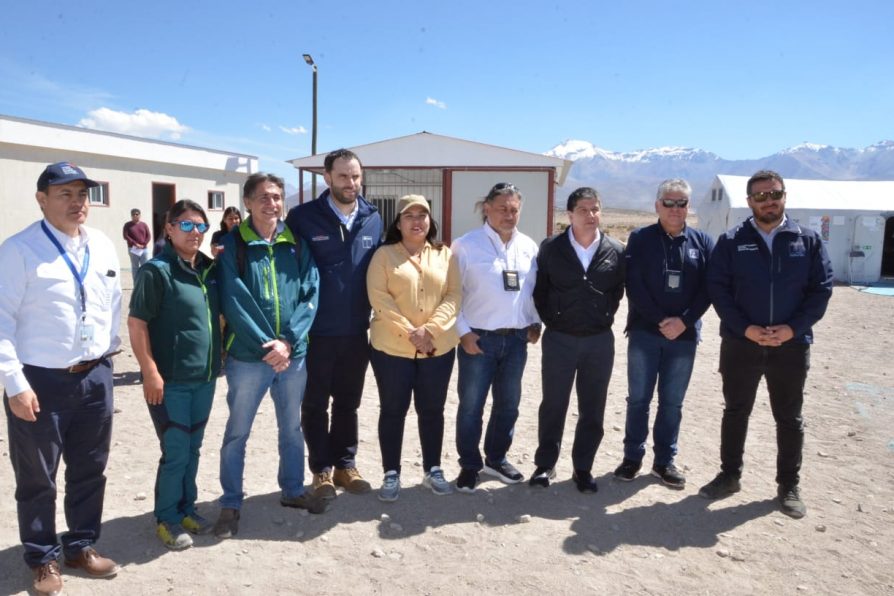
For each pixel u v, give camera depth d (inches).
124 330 415.5
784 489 172.1
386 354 167.6
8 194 716.7
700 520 164.6
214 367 146.9
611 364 179.3
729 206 852.6
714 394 287.3
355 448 180.4
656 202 180.2
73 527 134.0
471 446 180.5
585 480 180.9
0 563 137.6
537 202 786.2
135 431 223.0
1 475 183.2
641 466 197.0
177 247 141.6
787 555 147.3
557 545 150.6
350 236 165.5
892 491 182.4
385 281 166.4
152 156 891.4
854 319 513.7
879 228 792.3
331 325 164.7
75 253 127.8
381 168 799.1
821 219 800.9
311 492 170.2
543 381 182.5
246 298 147.4
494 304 175.3
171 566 137.9
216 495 174.9
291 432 162.2
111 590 128.7
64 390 125.8
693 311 177.6
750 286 166.7
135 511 163.5
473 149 786.8
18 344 123.8
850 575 139.3
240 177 1076.5
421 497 175.9
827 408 262.2
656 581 135.9
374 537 153.1
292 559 142.3
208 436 221.8
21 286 120.7
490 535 155.2
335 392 174.1
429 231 173.8
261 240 151.3
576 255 173.2
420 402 174.7
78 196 125.0
